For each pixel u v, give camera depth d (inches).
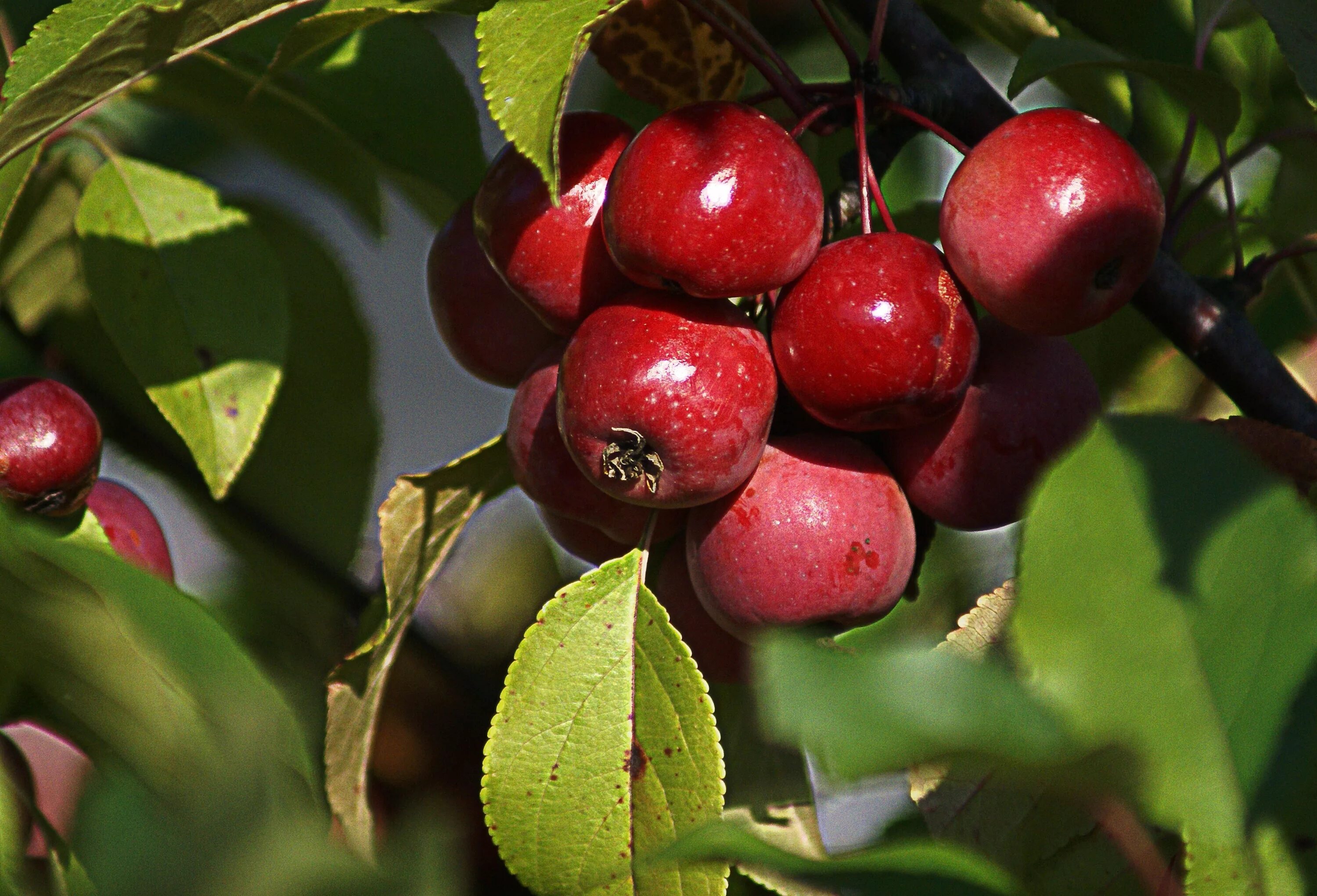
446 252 30.8
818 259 29.5
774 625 29.7
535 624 29.6
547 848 29.4
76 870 26.2
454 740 32.4
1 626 26.8
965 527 30.1
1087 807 26.9
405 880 20.0
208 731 26.1
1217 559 24.9
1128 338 32.1
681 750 29.4
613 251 29.3
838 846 30.5
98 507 31.4
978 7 32.5
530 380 30.3
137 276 31.9
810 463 29.8
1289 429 30.0
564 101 28.5
